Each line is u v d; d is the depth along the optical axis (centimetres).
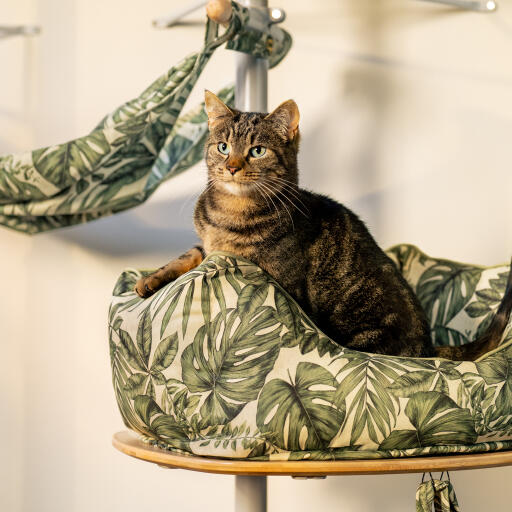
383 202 193
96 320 204
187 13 193
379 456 107
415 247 171
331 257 142
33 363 206
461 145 188
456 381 111
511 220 185
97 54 209
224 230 138
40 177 158
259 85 161
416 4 191
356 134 195
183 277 116
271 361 109
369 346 140
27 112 210
